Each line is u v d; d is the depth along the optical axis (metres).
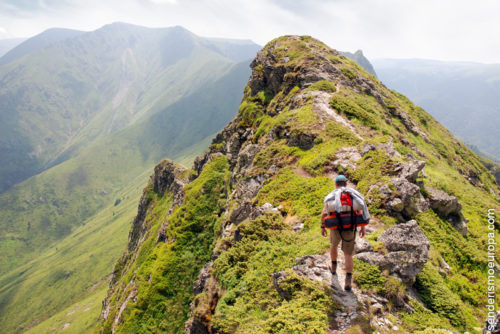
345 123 34.44
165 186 126.88
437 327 9.49
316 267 11.05
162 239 62.91
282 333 8.48
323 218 9.71
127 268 100.75
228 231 27.03
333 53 67.00
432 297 11.35
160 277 51.28
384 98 56.03
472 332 10.34
